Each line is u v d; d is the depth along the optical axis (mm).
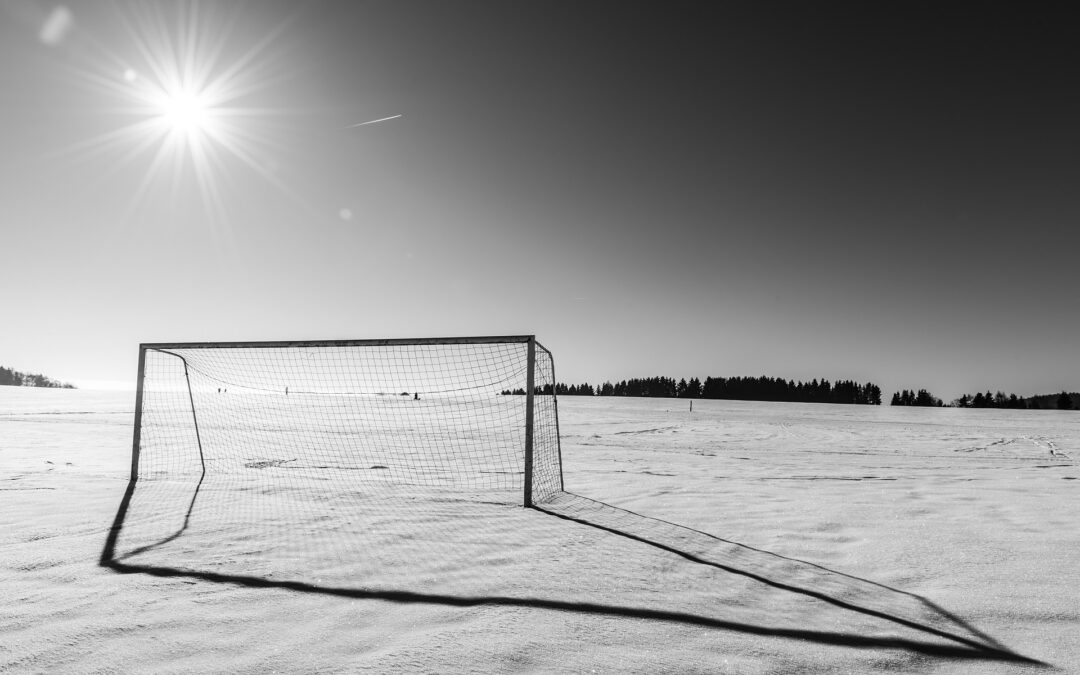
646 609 2508
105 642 2088
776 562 3371
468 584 2838
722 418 28297
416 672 1859
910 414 39781
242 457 10602
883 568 3248
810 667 1954
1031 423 29375
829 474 8250
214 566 3121
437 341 6246
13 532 3951
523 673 1861
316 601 2561
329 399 40750
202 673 1844
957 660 2033
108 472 7742
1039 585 2912
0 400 33906
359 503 5262
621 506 5328
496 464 10117
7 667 1880
